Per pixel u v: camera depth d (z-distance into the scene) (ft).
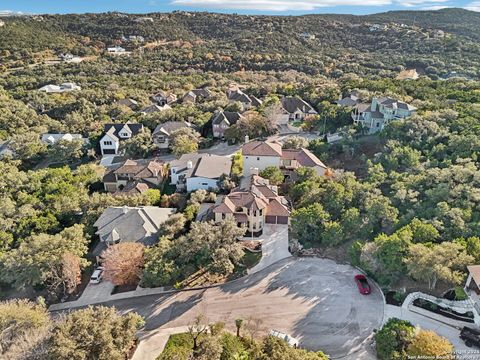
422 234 128.98
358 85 329.52
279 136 276.82
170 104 392.88
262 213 160.86
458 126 198.39
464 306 109.09
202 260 132.67
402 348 95.66
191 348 105.09
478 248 117.39
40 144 284.61
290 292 127.44
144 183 209.67
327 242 146.61
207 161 212.84
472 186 150.41
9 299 134.21
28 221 167.22
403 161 182.29
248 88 394.52
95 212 172.04
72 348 87.35
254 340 106.22
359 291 125.59
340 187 165.27
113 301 129.49
